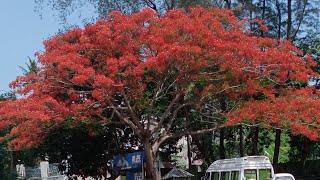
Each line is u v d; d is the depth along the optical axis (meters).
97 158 26.92
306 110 18.11
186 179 29.03
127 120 18.94
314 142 28.78
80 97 18.91
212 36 17.47
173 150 29.08
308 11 27.67
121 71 17.86
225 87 18.25
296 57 18.64
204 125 24.84
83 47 18.64
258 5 27.77
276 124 18.20
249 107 18.20
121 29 18.02
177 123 24.39
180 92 18.55
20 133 18.11
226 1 26.56
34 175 37.59
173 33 17.31
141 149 28.52
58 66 17.73
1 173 31.59
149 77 18.25
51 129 19.39
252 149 30.89
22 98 18.17
